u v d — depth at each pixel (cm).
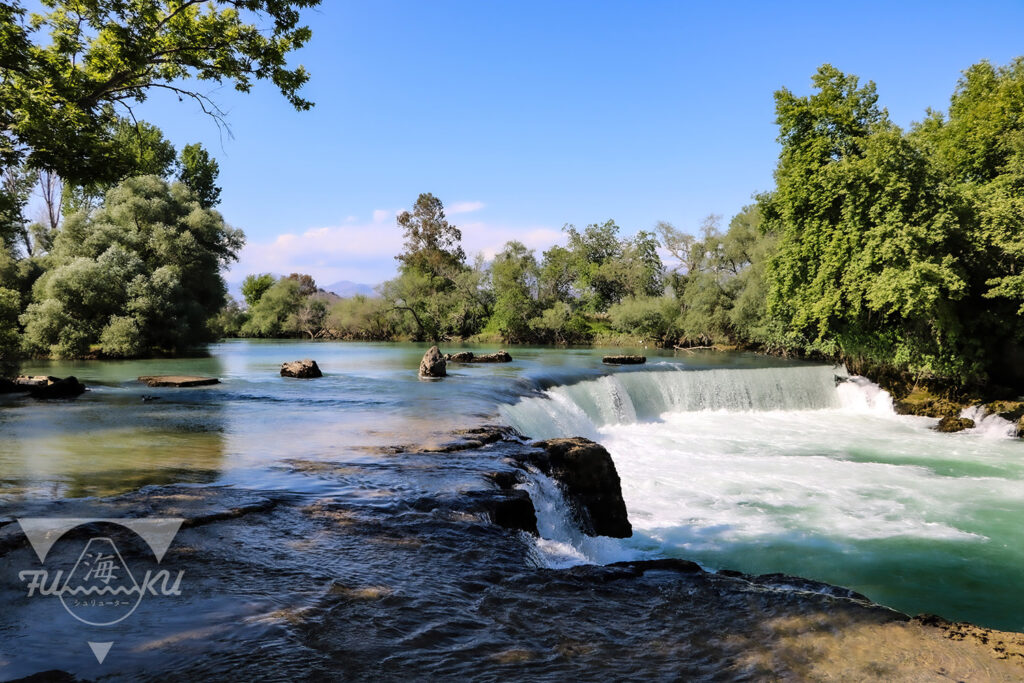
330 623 495
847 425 2658
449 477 1012
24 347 3697
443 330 7575
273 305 8581
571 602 571
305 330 8394
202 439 1378
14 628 465
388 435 1427
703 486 1622
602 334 6756
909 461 1980
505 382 2575
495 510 862
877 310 2875
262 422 1627
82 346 3822
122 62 1834
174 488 921
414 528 763
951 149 3306
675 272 7319
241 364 3641
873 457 2034
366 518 794
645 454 2005
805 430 2528
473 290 7744
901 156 2758
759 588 626
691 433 2420
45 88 1645
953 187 2788
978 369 2775
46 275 4012
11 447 1277
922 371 2947
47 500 841
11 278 4103
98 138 1808
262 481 980
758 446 2181
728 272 6212
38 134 1603
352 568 625
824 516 1388
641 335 6234
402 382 2612
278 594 548
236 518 773
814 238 3047
